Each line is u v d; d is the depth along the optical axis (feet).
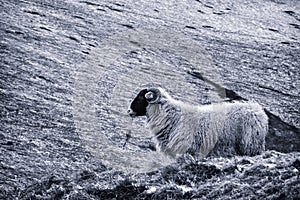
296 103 140.15
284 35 219.20
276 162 47.14
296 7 270.87
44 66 134.10
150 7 229.04
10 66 128.26
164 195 41.63
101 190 44.45
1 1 190.39
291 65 176.76
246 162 48.44
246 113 57.67
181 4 244.01
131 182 45.19
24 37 155.22
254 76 159.94
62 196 46.14
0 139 85.97
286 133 112.37
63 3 206.49
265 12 253.85
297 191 36.58
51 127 95.35
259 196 37.50
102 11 206.39
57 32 168.25
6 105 102.83
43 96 112.47
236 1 265.95
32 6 192.85
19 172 73.87
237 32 213.05
